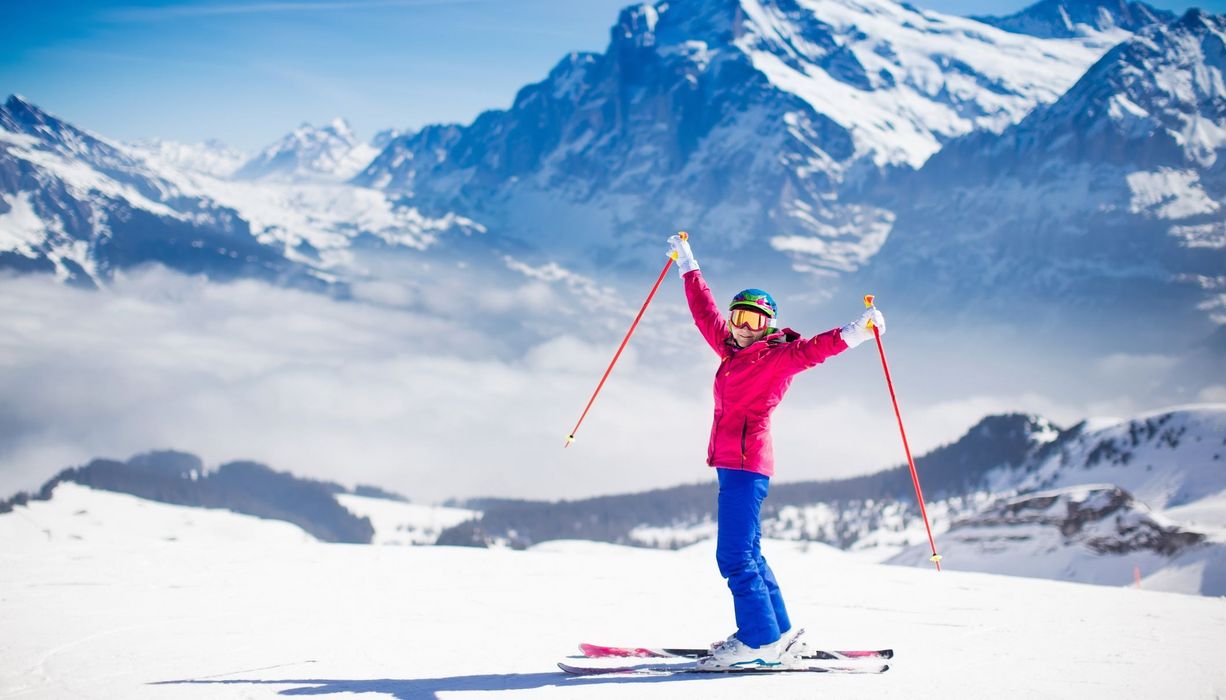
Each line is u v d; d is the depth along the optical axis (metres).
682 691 3.76
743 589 4.21
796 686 3.85
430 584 7.75
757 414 4.27
